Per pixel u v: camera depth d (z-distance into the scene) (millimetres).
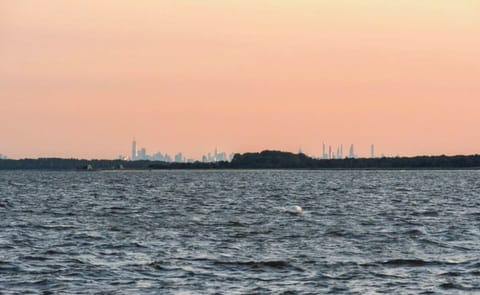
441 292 57094
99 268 66312
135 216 124938
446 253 76438
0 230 98625
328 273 64500
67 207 150875
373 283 60312
